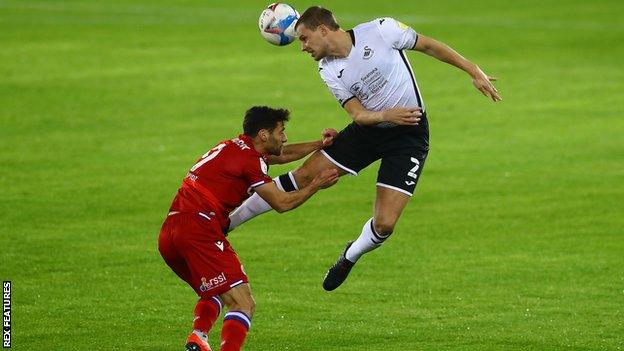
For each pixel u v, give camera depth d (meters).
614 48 71.69
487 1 93.31
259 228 36.41
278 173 43.84
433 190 41.03
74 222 36.50
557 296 29.39
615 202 39.28
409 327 26.91
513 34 77.19
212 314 23.61
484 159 45.56
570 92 58.84
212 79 61.69
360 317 27.73
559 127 51.16
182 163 44.66
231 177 23.30
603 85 60.56
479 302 28.95
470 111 54.47
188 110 54.28
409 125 25.30
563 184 41.81
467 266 32.25
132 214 37.59
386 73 25.16
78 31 77.06
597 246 34.12
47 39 73.56
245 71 63.84
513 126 51.41
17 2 91.25
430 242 34.75
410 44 25.34
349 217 37.78
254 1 93.88
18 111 53.22
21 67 63.94
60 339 25.72
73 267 31.78
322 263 32.56
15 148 46.53
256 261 32.75
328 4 91.25
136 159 45.16
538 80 61.88
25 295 29.14
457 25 81.12
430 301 29.06
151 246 34.06
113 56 68.00
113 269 31.69
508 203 39.28
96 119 52.09
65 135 48.97
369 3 92.25
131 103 55.56
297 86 60.06
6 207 38.06
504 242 34.72
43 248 33.56
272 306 28.58
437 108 55.09
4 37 73.94
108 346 25.30
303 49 25.28
